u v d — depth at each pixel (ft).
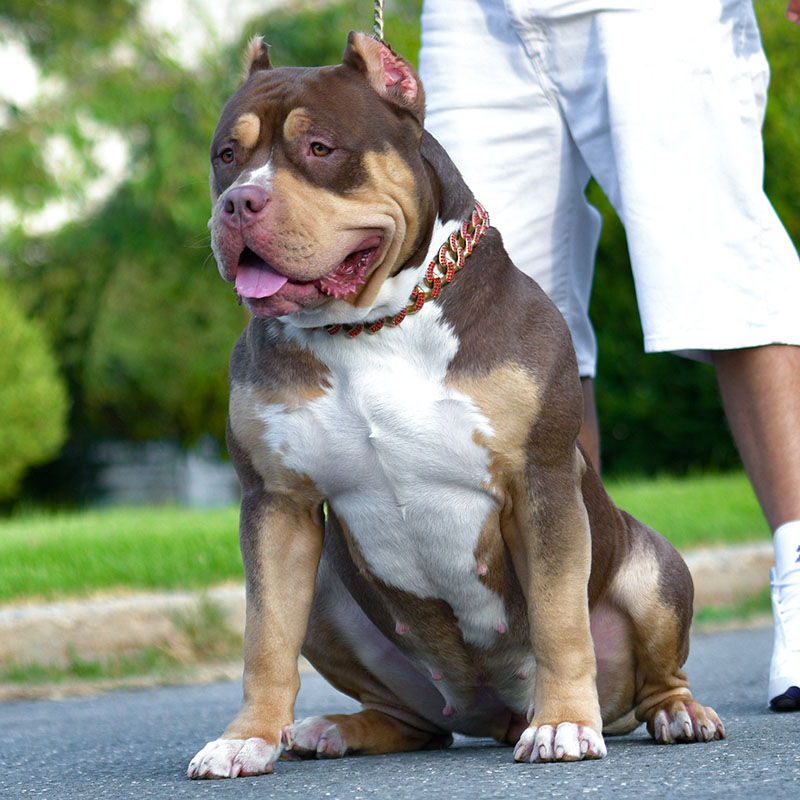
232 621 24.90
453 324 13.15
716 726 13.79
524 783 10.74
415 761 13.01
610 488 50.39
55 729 17.35
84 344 94.73
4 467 80.74
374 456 13.25
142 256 92.89
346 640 15.06
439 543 13.57
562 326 13.64
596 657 14.67
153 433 97.50
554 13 17.04
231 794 11.04
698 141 16.66
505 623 14.05
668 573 14.75
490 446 13.08
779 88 70.54
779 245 16.83
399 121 13.52
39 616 23.26
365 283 13.02
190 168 89.15
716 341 16.44
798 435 16.83
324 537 14.75
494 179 17.65
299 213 12.65
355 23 91.61
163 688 22.20
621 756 12.41
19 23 93.81
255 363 13.61
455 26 17.83
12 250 92.53
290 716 13.08
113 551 30.25
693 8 16.78
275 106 13.21
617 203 17.21
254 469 13.64
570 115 17.43
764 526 35.91
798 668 15.75
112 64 93.30
